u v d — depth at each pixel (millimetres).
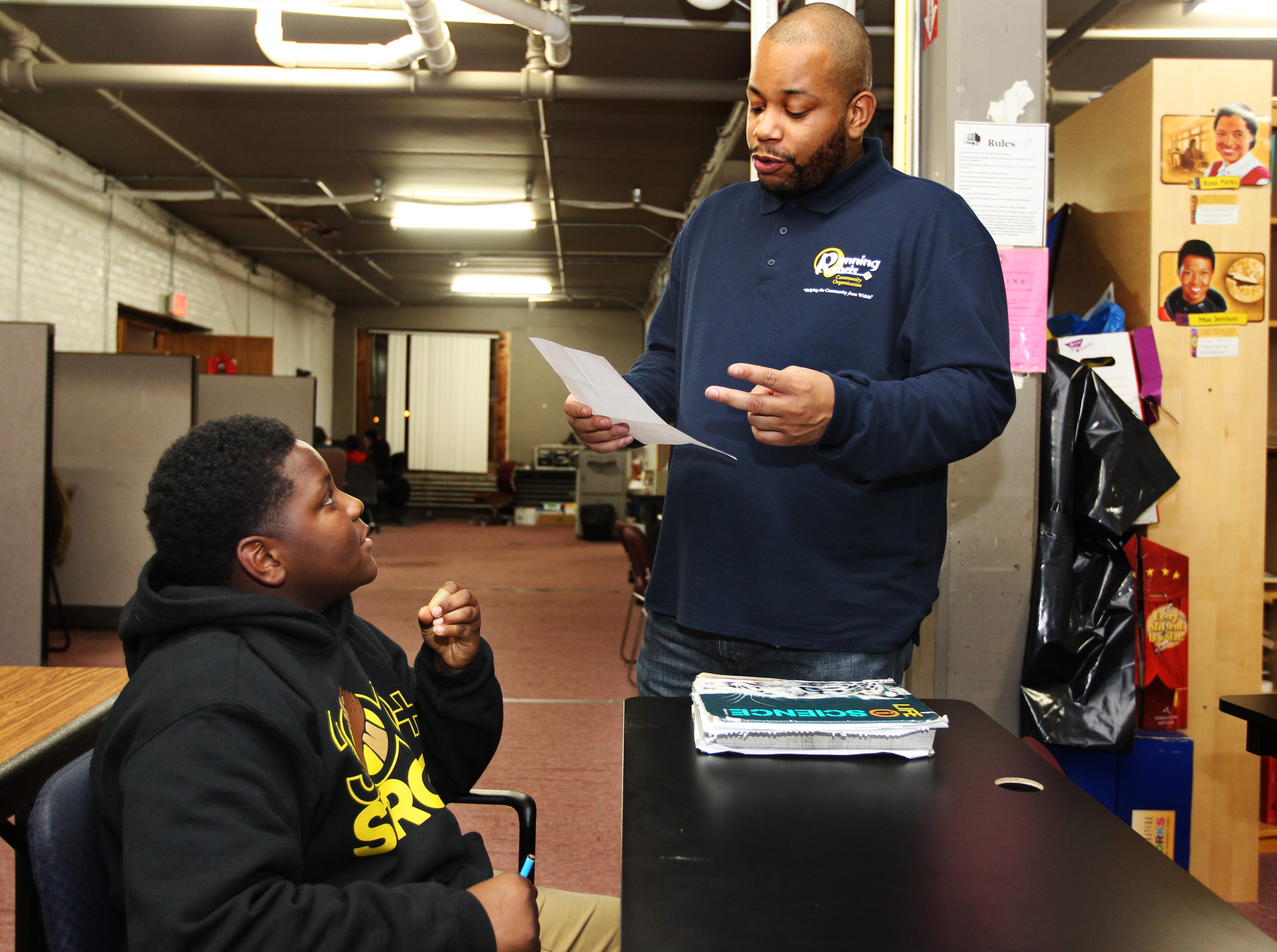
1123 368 2125
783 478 1232
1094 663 1942
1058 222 2521
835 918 623
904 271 1226
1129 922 621
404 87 5129
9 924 1997
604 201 8484
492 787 2875
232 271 10602
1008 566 1988
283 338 12367
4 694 1214
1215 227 2207
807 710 975
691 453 1315
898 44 2152
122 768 748
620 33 5047
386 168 7664
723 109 6160
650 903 641
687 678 1356
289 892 712
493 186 8141
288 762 800
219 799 718
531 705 3752
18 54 5016
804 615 1226
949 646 1990
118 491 4984
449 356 14867
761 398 978
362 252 10875
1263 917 2184
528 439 14844
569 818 2639
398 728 1022
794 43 1174
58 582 4980
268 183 8133
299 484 898
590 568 8172
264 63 5477
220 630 842
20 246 6617
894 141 2188
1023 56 1953
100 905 831
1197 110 2189
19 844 1034
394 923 736
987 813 810
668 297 1542
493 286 12570
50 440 3939
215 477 862
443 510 14703
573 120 6449
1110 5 4270
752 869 696
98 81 5043
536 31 4309
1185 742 2121
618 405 1062
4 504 3922
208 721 751
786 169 1221
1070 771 2121
